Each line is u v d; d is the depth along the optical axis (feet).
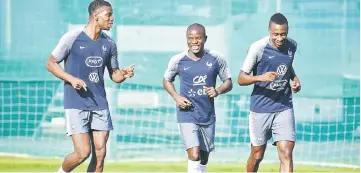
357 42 117.91
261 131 87.86
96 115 84.23
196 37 85.15
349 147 117.91
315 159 117.91
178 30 116.98
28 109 117.60
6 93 117.60
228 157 117.19
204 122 86.89
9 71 117.60
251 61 85.61
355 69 117.91
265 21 117.19
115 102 116.88
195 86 86.22
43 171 108.06
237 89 117.60
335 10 117.70
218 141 117.60
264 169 112.16
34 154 117.19
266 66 85.92
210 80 86.63
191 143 85.92
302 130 118.11
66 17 117.29
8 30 117.60
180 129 86.79
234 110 117.70
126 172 108.06
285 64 85.76
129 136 116.67
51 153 117.08
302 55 118.01
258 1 117.08
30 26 117.50
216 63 86.74
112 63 85.92
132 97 116.88
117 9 116.67
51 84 117.60
